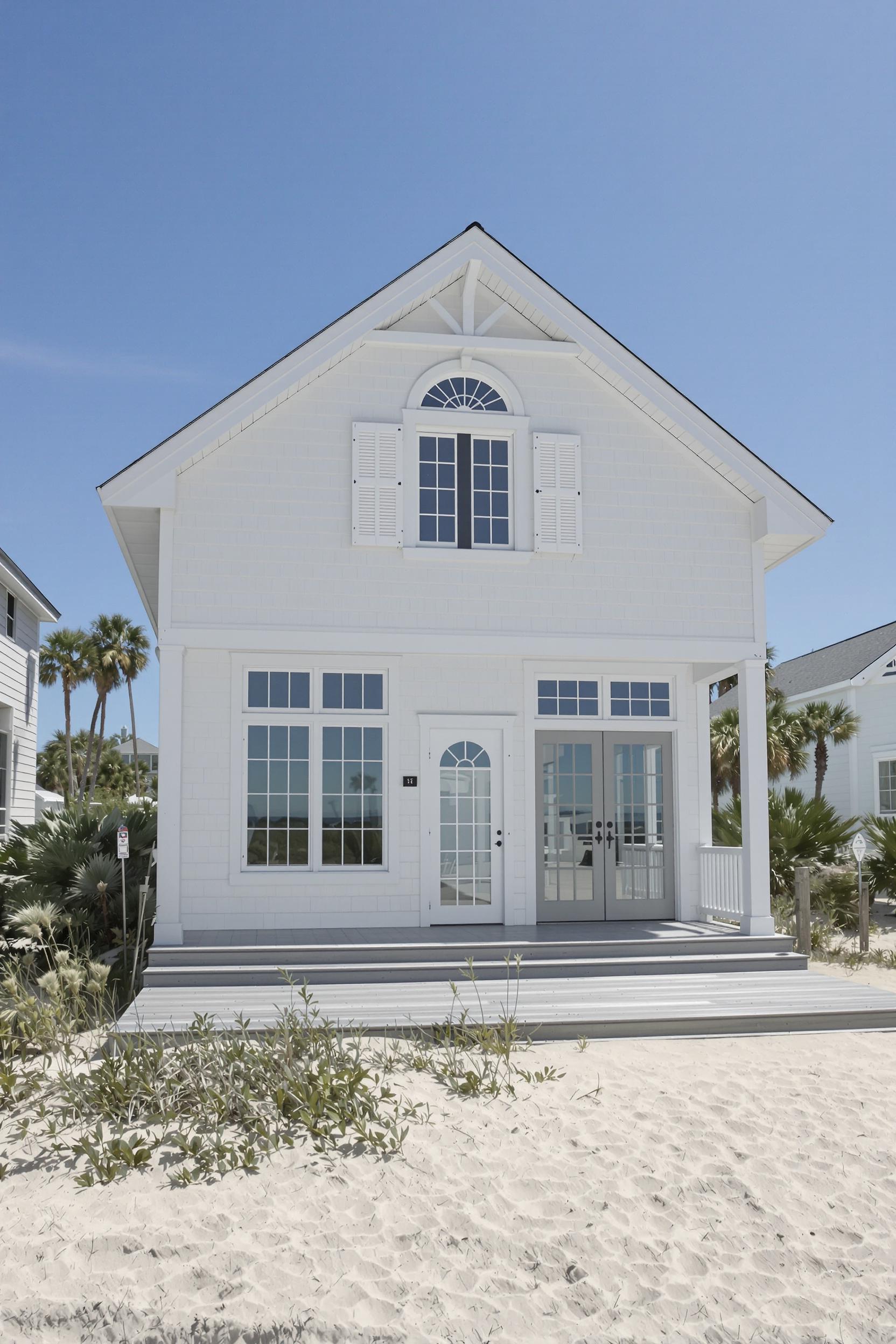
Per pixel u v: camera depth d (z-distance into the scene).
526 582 11.97
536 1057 7.77
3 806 20.75
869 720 25.78
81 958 10.29
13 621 21.23
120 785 53.84
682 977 10.35
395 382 11.95
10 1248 4.82
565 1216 5.27
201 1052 6.74
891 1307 4.61
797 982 10.17
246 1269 4.71
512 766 12.47
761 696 12.21
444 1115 6.36
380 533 11.58
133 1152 5.68
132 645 44.59
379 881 11.95
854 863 16.80
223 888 11.55
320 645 11.36
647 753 13.01
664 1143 6.12
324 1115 6.12
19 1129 6.00
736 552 12.44
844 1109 6.75
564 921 12.55
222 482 11.37
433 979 10.00
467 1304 4.54
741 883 11.87
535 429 12.25
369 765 12.09
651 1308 4.56
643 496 12.34
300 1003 8.91
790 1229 5.22
